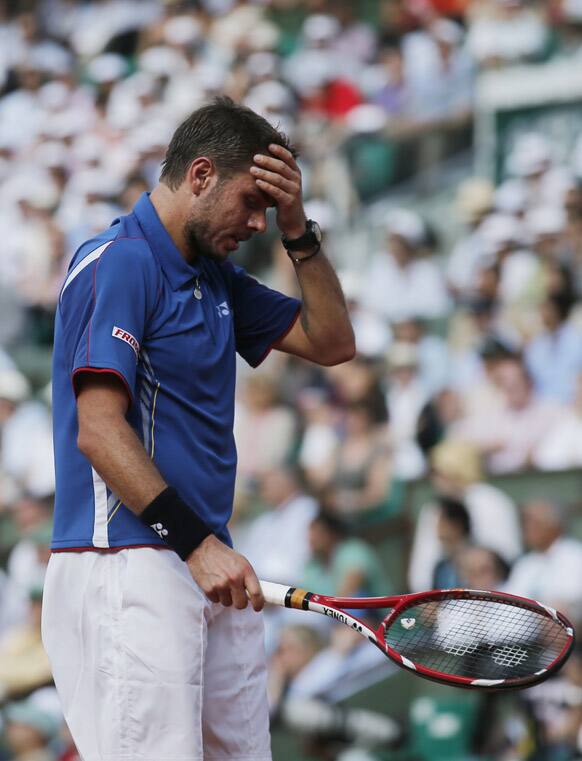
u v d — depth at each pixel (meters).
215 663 10.46
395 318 32.50
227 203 10.19
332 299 11.44
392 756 25.81
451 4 37.69
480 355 29.98
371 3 39.62
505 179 34.69
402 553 27.64
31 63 45.34
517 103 35.09
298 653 27.08
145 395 9.98
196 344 10.17
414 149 35.81
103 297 9.78
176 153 10.38
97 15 45.41
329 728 26.31
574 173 33.62
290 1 41.16
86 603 9.95
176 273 10.21
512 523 26.80
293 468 30.08
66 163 41.91
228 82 40.56
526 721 24.48
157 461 9.98
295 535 28.97
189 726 9.81
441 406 29.66
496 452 28.72
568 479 26.73
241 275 11.68
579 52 34.84
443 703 25.52
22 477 34.12
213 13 42.97
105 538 9.91
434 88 36.69
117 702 9.83
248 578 9.41
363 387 30.22
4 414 35.16
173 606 9.86
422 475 28.19
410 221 34.19
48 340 38.25
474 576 26.39
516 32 35.81
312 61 38.94
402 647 11.77
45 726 28.52
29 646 30.02
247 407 31.33
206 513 10.17
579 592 25.41
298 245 11.29
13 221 40.94
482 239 32.66
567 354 29.22
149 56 42.91
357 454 29.38
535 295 30.66
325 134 37.16
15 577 31.67
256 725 10.68
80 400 9.66
